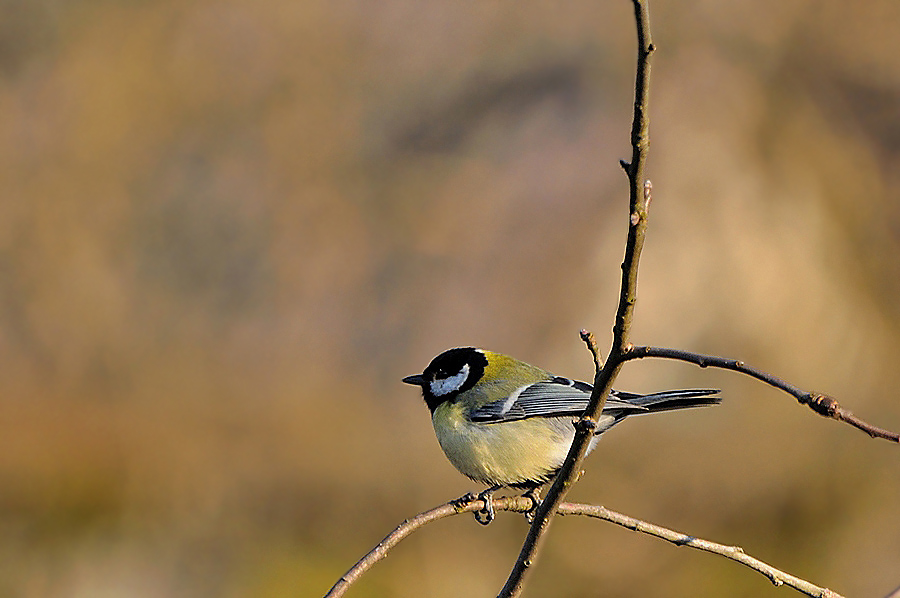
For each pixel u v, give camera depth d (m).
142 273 15.92
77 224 16.25
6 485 13.22
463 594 11.92
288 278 15.56
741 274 13.34
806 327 13.45
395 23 17.50
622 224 13.93
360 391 14.18
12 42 17.55
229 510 13.47
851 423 3.54
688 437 12.49
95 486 13.43
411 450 13.55
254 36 17.83
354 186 16.34
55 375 14.70
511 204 14.87
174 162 16.88
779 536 12.20
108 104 17.22
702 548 5.12
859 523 12.20
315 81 17.33
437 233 15.25
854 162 15.40
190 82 17.50
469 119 16.31
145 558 12.91
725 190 14.02
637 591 11.66
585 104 15.49
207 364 14.90
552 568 11.84
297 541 13.10
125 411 14.18
